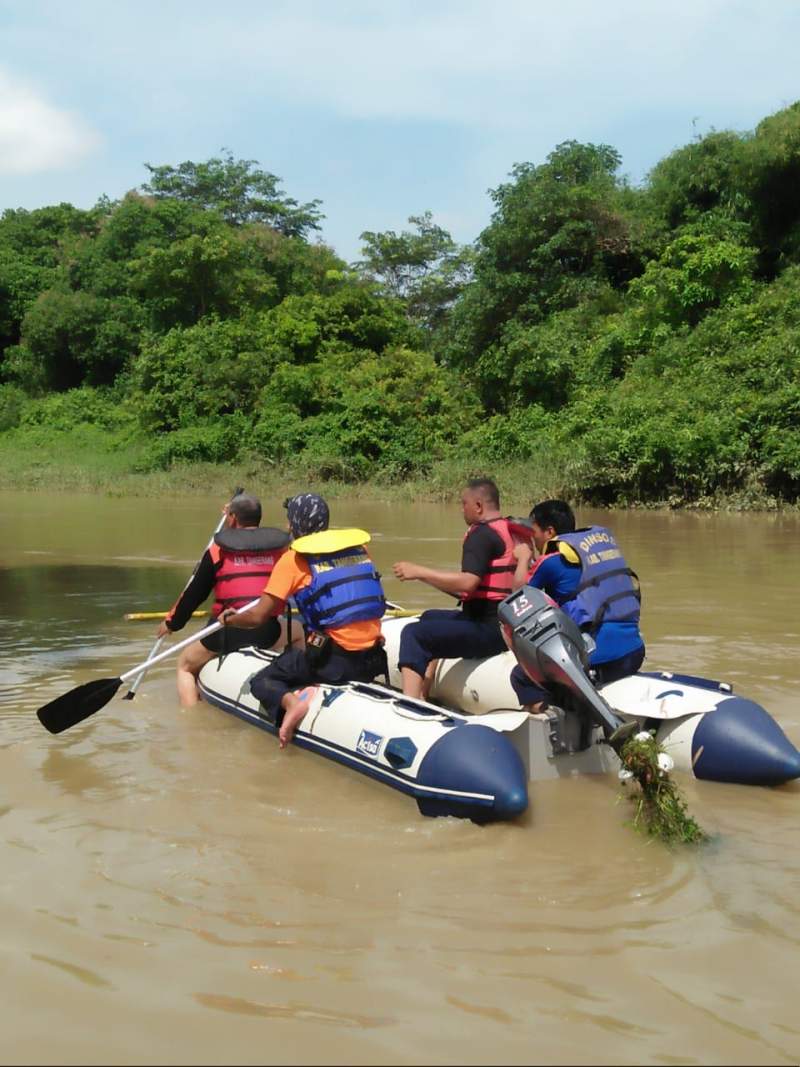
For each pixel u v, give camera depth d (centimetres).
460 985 270
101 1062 238
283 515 1831
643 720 467
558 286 2745
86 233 4950
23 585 996
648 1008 258
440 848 366
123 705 570
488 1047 242
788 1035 246
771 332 2083
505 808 382
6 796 420
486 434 2412
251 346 3198
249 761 470
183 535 1475
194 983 272
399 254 4391
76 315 4209
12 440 3725
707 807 408
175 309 3647
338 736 452
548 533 491
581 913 311
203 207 4619
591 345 2477
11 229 4978
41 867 348
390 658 561
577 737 447
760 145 2469
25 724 530
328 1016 256
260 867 348
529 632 431
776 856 356
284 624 616
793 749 429
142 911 314
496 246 2819
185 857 357
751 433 1781
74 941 295
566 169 2828
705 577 984
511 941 294
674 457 1791
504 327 2738
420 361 2911
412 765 408
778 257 2514
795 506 1712
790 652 662
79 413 3859
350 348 3338
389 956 285
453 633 500
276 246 4103
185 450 2803
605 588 473
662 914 310
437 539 1334
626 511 1781
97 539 1422
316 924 305
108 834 379
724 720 439
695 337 2177
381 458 2519
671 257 2375
